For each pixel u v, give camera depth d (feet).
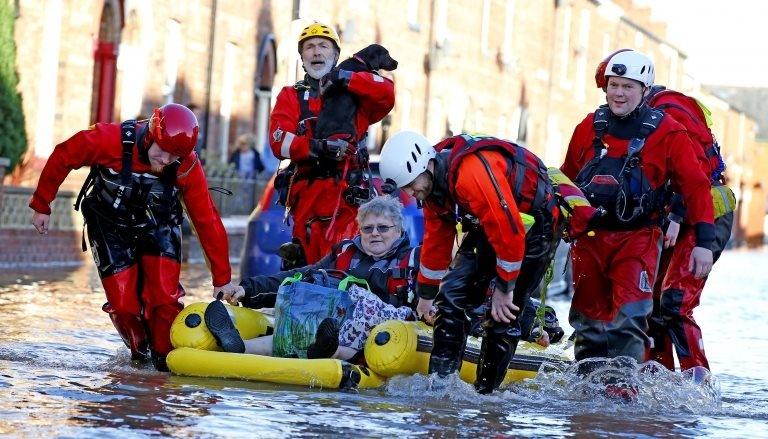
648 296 64.75
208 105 209.46
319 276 67.62
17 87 146.51
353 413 54.85
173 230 66.08
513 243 57.21
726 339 103.91
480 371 62.34
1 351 68.13
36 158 157.69
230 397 57.11
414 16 291.58
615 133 64.18
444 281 61.21
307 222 76.13
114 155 63.72
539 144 381.19
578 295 66.13
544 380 65.77
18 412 50.57
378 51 75.66
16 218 135.85
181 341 63.93
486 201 56.85
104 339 76.43
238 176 194.70
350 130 74.74
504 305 58.49
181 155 63.16
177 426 49.78
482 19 331.98
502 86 347.36
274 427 50.72
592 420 57.00
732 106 649.20
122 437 47.19
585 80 421.59
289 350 64.08
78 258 148.15
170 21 195.42
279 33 233.55
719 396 66.18
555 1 384.68
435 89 300.40
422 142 57.77
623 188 63.36
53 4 159.94
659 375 64.34
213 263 67.92
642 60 63.57
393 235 69.31
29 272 127.13
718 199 69.56
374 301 66.59
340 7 249.34
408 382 61.72
